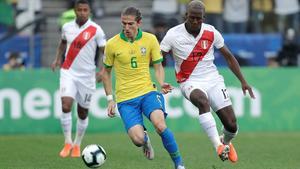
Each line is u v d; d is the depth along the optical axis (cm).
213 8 6456
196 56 3173
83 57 3978
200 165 3503
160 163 3547
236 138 4938
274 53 6438
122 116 2897
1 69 5712
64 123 3916
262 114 5478
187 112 5378
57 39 6241
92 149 2975
